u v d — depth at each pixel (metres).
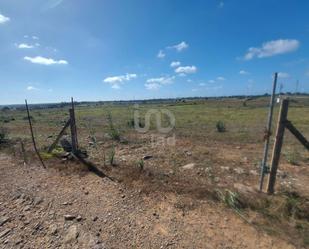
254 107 37.72
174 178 4.82
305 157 6.43
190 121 17.22
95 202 3.94
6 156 6.88
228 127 13.37
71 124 6.51
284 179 4.84
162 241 2.91
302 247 2.70
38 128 13.74
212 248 2.75
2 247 2.93
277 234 2.93
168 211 3.58
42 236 3.11
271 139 9.18
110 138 9.41
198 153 7.04
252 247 2.73
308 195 4.02
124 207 3.74
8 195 4.33
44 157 6.43
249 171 5.30
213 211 3.51
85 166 5.61
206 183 4.58
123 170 5.30
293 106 37.09
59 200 4.06
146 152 7.20
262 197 3.82
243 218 3.29
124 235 3.06
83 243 2.93
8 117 25.38
